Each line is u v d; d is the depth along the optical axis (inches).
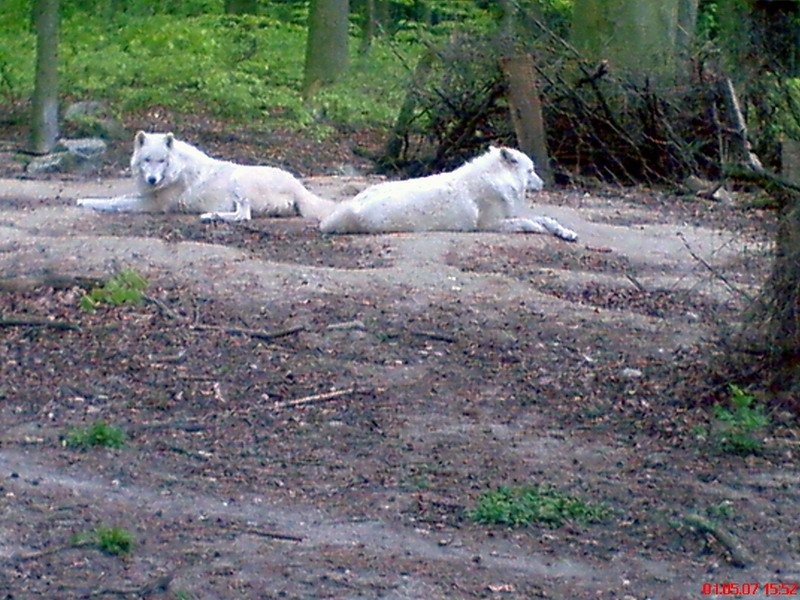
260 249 466.6
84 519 259.3
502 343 375.9
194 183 528.1
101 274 422.6
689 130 687.1
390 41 1111.0
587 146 701.3
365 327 381.4
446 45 722.8
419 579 237.0
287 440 307.4
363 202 498.9
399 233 497.7
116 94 884.0
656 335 386.3
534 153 679.7
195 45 1018.7
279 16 1326.3
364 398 334.6
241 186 527.5
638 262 480.4
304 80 991.6
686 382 341.1
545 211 574.6
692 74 687.1
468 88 706.2
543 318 398.0
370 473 288.2
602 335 385.1
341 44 984.9
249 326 383.9
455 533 258.2
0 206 549.0
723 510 269.3
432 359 362.0
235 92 890.7
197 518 262.2
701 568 245.9
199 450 300.0
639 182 694.5
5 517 258.5
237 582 233.3
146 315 389.1
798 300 320.2
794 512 270.2
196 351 362.9
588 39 787.4
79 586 230.4
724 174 333.1
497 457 298.2
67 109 799.7
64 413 321.4
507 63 678.5
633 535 259.4
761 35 317.7
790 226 317.1
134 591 228.2
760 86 319.0
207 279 421.4
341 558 244.7
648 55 732.0
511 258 466.0
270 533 255.6
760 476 288.2
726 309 414.9
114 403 328.8
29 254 445.1
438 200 503.2
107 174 678.5
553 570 243.4
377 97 952.3
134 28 1027.3
